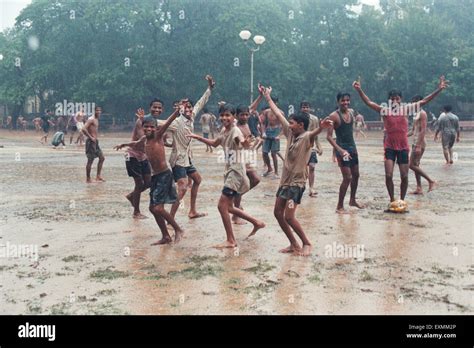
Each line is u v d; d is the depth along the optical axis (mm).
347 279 5410
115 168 16094
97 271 5734
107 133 44812
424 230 7551
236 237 7250
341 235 7277
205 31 46000
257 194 10992
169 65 46125
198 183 8422
